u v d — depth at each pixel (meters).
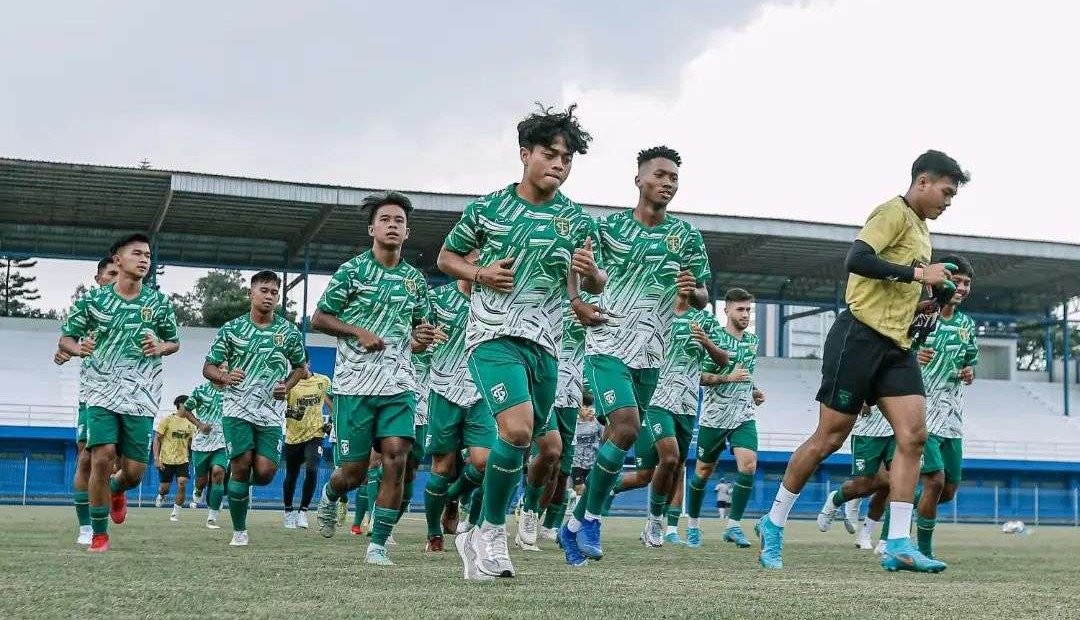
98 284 8.64
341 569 5.90
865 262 6.01
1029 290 42.25
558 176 5.10
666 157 7.11
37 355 33.69
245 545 8.67
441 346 8.27
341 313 7.14
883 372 6.29
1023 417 40.56
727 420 10.72
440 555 7.69
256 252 36.03
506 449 4.97
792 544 11.76
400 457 6.78
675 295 7.24
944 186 6.12
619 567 6.66
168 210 31.53
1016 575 6.89
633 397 6.70
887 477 10.35
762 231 33.69
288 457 13.34
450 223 32.41
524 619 3.75
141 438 8.07
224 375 9.16
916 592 5.19
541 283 5.12
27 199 30.81
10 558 6.60
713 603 4.42
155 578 5.17
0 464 28.12
